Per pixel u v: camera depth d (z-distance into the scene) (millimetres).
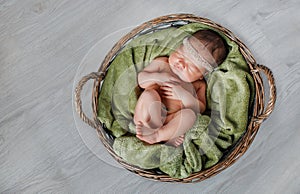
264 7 1220
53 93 1239
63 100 1236
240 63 1107
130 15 1245
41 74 1244
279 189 1198
